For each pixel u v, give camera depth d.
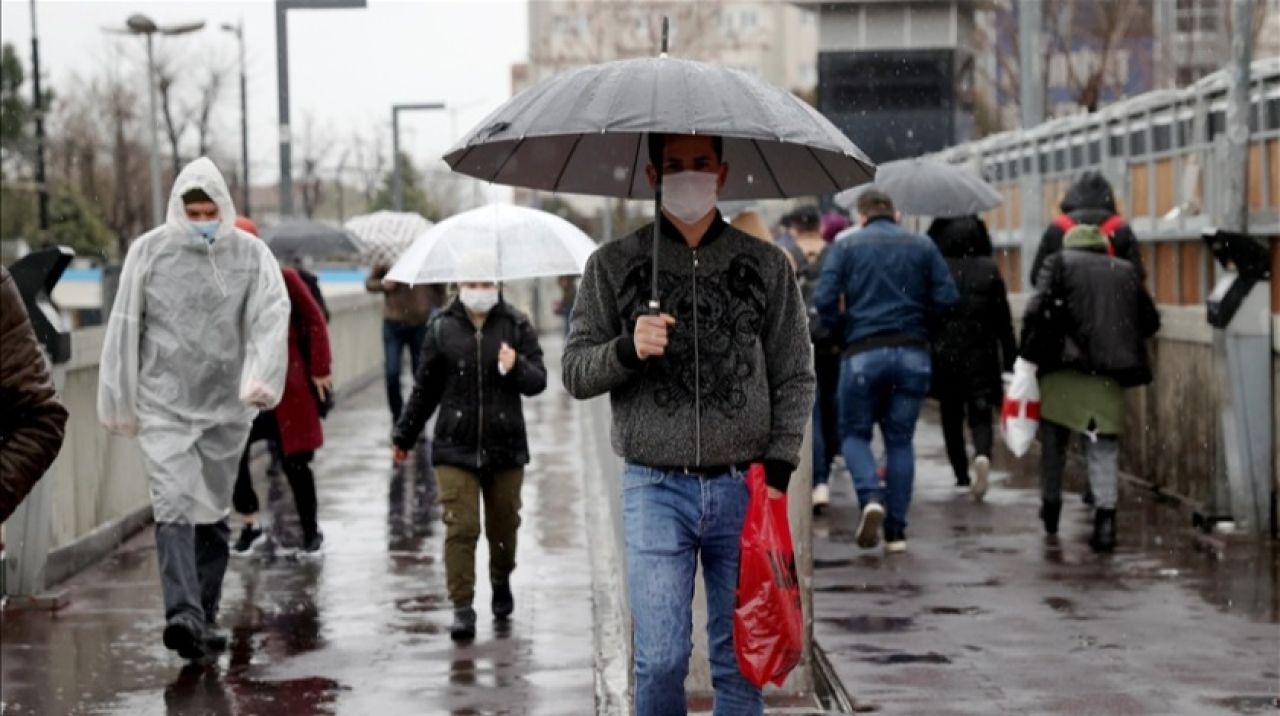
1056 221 17.56
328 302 33.47
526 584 14.98
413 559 16.34
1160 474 19.08
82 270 50.50
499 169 8.90
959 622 12.86
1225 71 17.58
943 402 19.77
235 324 12.37
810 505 10.55
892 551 15.94
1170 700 10.61
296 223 29.84
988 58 55.19
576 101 7.86
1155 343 19.11
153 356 12.27
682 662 8.05
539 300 70.31
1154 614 13.05
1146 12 50.66
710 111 7.75
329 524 18.50
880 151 41.91
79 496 16.05
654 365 8.06
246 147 64.88
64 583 15.08
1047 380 16.09
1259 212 16.30
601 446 22.12
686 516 8.09
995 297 18.91
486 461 12.99
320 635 13.09
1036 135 25.81
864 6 41.88
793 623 8.06
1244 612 13.07
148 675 11.84
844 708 10.48
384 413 31.72
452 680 11.65
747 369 8.09
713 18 85.31
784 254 8.25
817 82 42.19
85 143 84.19
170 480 12.12
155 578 15.33
